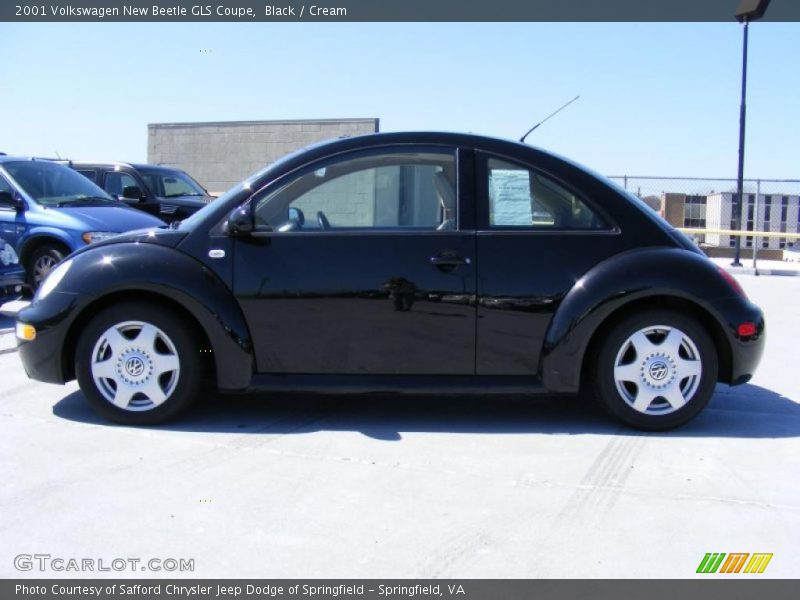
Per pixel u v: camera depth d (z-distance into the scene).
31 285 8.93
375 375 4.54
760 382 5.97
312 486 3.80
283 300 4.47
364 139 4.69
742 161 16.05
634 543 3.26
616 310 4.50
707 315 4.55
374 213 4.62
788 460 4.21
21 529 3.33
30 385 5.50
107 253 4.59
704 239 18.06
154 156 23.58
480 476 3.95
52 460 4.09
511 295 4.46
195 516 3.46
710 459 4.21
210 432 4.56
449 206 4.57
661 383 4.55
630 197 4.68
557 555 3.16
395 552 3.16
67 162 12.72
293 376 4.55
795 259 19.41
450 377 4.54
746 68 15.78
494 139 4.71
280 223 4.57
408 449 4.32
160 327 4.53
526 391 4.53
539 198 4.60
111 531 3.32
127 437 4.45
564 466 4.09
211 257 4.52
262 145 22.64
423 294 4.45
